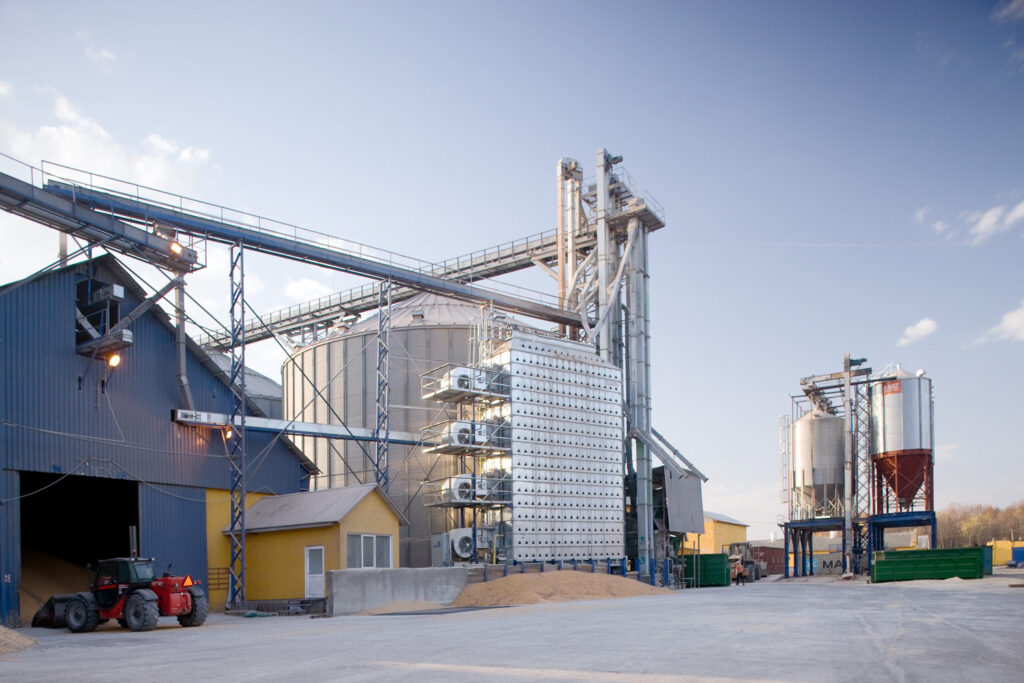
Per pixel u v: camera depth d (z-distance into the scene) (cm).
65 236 3584
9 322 3303
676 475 6125
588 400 5703
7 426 3234
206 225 4156
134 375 3847
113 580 2806
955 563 5894
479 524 5416
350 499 3878
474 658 1602
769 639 1895
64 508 4175
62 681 1426
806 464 8238
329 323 7556
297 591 3822
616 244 6531
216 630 2703
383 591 3538
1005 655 1563
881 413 7631
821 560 9562
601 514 5609
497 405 5328
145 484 3806
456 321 6247
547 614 2912
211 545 4091
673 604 3469
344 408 6212
